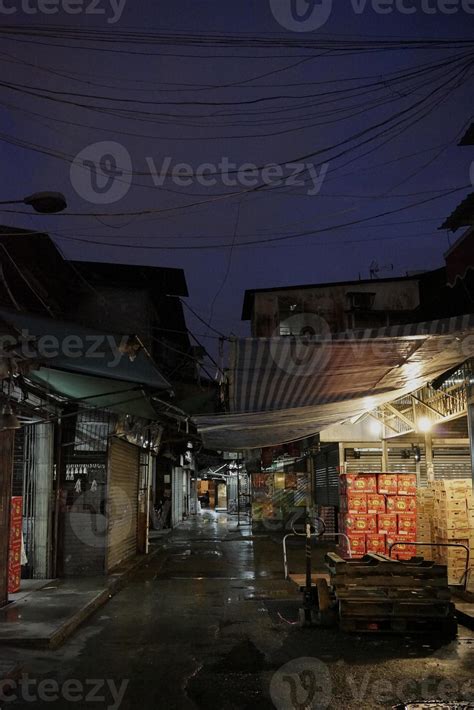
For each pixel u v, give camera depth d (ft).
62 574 43.57
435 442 62.64
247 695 20.12
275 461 108.88
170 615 32.76
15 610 31.50
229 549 68.64
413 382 31.09
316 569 50.83
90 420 46.03
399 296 78.59
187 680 21.67
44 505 43.11
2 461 33.55
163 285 72.02
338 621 29.68
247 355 23.36
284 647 26.14
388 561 29.35
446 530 37.04
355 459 65.57
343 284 79.82
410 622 28.55
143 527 60.90
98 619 31.71
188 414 36.73
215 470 193.26
